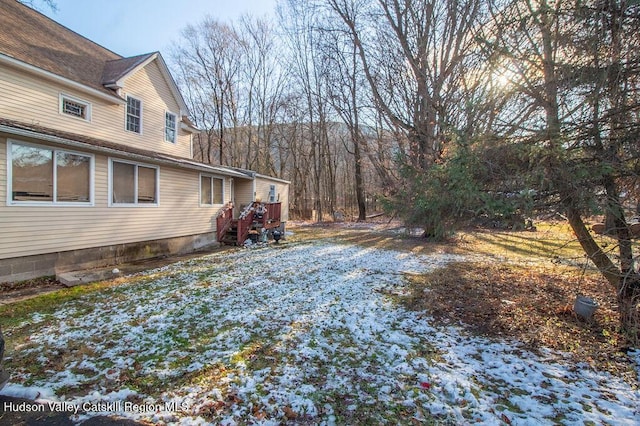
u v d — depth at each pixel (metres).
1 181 5.83
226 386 2.82
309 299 5.40
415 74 9.36
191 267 8.01
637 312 3.90
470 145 3.57
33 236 6.32
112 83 9.63
